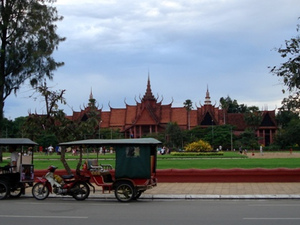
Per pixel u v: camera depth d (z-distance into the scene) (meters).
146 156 16.06
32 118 22.25
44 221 11.24
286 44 18.52
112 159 46.81
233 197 16.67
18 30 36.34
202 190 19.30
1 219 11.60
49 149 69.12
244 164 32.09
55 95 22.27
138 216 12.02
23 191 17.78
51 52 37.16
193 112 107.25
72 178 17.08
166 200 16.58
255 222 10.81
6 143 17.42
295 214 12.19
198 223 10.72
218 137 90.38
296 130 87.62
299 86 18.59
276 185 21.14
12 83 37.28
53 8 38.94
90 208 13.97
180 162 37.00
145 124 104.31
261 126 104.44
